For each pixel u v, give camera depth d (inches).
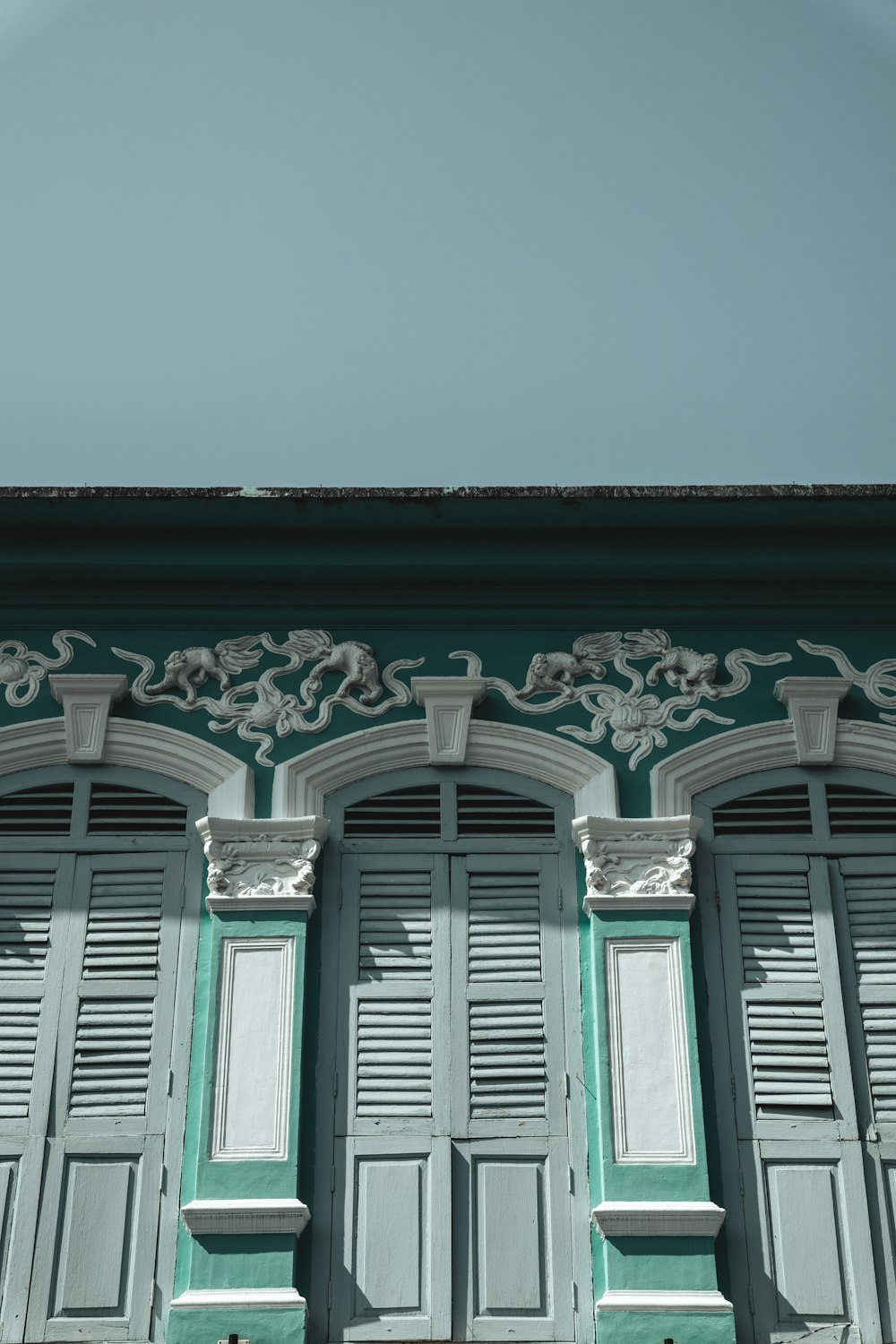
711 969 321.7
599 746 339.9
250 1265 290.4
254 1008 311.7
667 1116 303.7
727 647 352.2
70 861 331.3
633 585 356.5
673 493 343.0
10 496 342.3
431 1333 289.3
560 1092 310.5
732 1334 284.4
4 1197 300.7
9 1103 310.0
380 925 325.4
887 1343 289.0
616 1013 312.2
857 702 346.9
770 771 340.2
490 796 337.7
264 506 345.4
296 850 325.4
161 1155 304.0
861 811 336.5
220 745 339.3
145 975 320.8
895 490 342.6
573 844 332.5
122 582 355.3
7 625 352.2
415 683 342.3
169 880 328.8
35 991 319.6
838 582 357.4
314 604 354.6
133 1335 288.5
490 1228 298.4
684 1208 293.3
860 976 323.0
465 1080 312.0
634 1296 288.5
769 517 347.3
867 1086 313.1
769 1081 313.0
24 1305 290.7
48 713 343.3
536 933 325.1
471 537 352.2
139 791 337.1
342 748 338.3
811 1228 299.1
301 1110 305.3
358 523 349.4
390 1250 296.2
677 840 327.3
